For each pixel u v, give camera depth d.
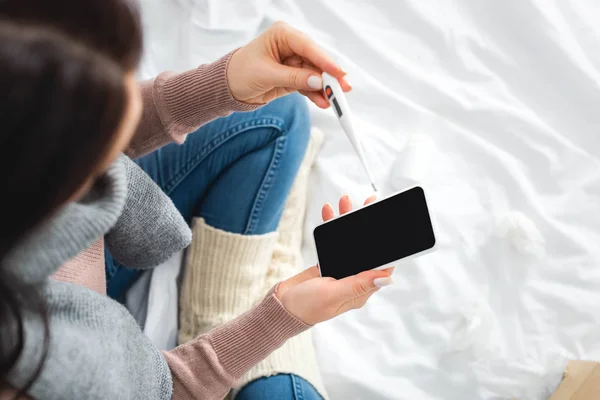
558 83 1.03
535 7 1.02
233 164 0.88
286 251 0.97
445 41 1.06
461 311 0.93
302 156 0.91
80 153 0.31
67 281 0.55
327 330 0.95
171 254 0.76
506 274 0.96
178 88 0.70
